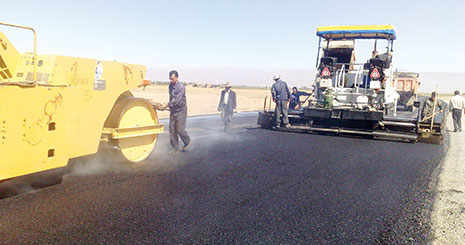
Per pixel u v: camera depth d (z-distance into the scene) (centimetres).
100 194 464
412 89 2397
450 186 569
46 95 454
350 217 418
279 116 1178
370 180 582
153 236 349
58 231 352
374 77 1128
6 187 481
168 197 462
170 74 714
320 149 852
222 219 397
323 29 1232
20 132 428
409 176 618
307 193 500
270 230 373
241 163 668
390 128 1058
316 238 359
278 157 734
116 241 336
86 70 532
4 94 407
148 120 677
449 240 370
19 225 363
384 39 1256
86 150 536
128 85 616
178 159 687
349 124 1111
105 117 567
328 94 1112
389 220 414
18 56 527
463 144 1053
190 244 336
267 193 493
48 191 470
